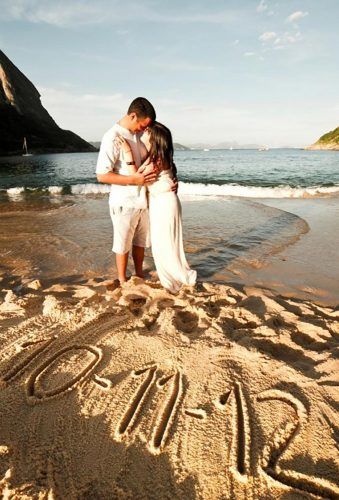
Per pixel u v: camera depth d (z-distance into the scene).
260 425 2.09
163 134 3.74
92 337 3.01
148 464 1.90
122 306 3.53
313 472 1.82
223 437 2.02
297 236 6.62
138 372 2.57
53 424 2.16
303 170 23.31
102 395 2.37
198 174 21.27
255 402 2.25
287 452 1.93
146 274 4.91
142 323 3.18
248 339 2.86
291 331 3.09
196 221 8.05
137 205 4.09
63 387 2.47
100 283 4.42
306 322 3.25
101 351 2.81
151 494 1.76
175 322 3.15
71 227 7.52
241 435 2.03
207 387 2.38
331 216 8.28
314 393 2.29
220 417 2.15
